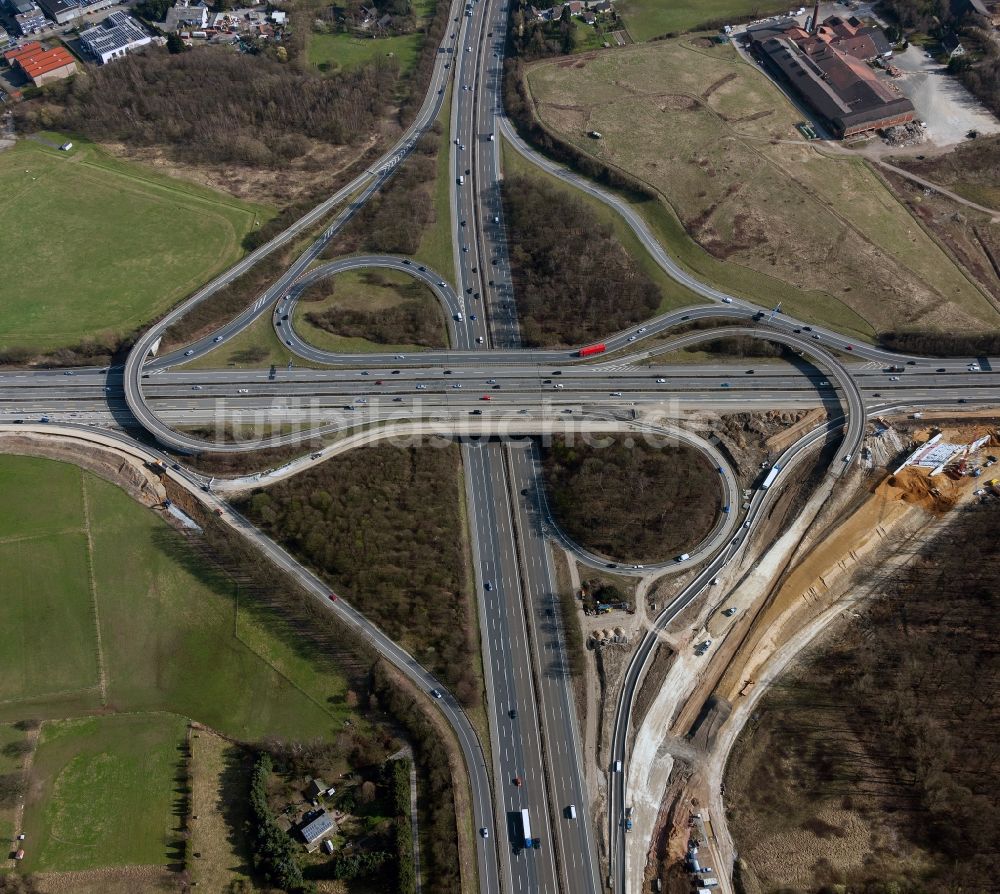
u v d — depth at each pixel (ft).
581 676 511.81
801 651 524.11
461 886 434.71
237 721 495.41
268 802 458.91
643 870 444.14
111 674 515.09
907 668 507.30
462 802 463.83
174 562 565.12
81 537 578.66
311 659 520.01
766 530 577.84
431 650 523.29
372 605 539.70
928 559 558.15
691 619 537.24
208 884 435.12
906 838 448.24
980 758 469.57
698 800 466.70
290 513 577.43
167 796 465.88
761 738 489.26
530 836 451.94
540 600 546.26
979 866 433.48
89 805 463.01
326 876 437.58
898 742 480.64
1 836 451.53
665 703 502.79
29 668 517.55
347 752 479.82
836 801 463.83
